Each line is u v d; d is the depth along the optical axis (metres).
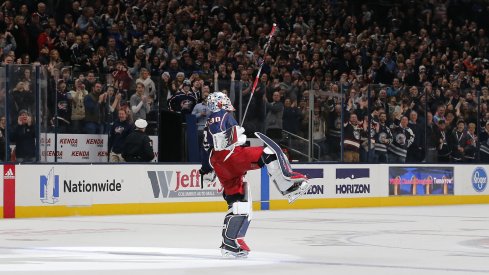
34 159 19.00
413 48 30.88
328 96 22.52
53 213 18.88
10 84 18.75
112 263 9.71
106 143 19.95
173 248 11.66
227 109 10.39
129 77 20.20
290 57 26.95
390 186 23.88
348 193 23.05
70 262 9.84
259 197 21.64
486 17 34.81
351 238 13.34
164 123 20.56
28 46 22.88
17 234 14.15
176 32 25.91
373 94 23.30
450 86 28.92
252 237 13.53
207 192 20.95
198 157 20.88
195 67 24.31
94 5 25.38
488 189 26.03
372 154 23.42
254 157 10.23
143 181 19.97
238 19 27.62
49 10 25.23
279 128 21.61
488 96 25.39
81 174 19.19
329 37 29.33
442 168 24.81
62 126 19.39
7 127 18.70
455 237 13.55
